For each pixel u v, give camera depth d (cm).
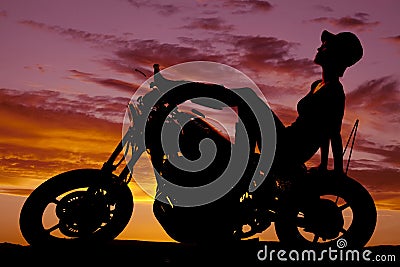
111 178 523
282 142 522
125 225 522
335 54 536
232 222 505
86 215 511
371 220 522
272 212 518
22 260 473
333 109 530
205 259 493
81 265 462
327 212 515
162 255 499
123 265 465
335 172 529
